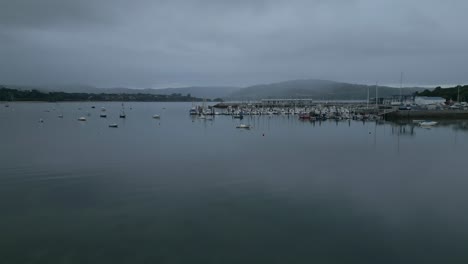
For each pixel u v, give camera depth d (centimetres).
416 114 11838
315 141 6838
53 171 4088
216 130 9131
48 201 3042
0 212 2789
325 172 4062
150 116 15575
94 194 3225
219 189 3372
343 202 3008
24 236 2394
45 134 8038
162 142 6675
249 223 2583
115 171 4097
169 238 2359
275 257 2123
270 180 3688
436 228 2492
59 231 2462
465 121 11112
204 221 2620
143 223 2588
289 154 5297
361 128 9412
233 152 5475
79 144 6359
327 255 2141
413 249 2205
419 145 6228
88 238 2361
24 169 4181
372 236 2377
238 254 2156
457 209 2842
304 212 2786
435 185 3522
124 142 6675
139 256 2142
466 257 2114
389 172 4069
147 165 4441
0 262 2077
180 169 4206
